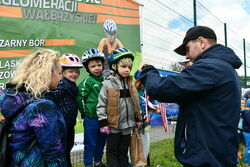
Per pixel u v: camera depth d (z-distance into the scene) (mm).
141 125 3795
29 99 1759
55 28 6051
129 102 3572
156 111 4277
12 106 1743
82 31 6457
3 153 1730
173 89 1851
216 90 1819
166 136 7879
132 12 7375
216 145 1757
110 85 3482
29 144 1755
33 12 5781
